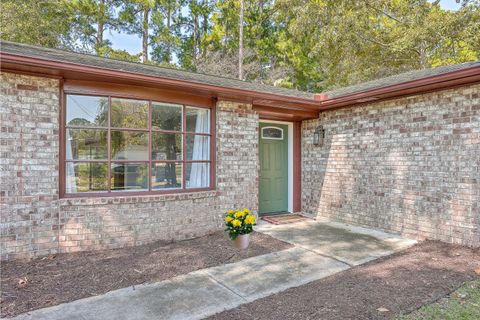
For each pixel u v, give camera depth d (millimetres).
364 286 3322
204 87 4930
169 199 5078
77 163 4566
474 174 4500
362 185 6121
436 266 3885
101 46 17250
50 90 4266
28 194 4148
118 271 3781
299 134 7586
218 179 5699
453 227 4750
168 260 4172
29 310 2865
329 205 6812
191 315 2797
